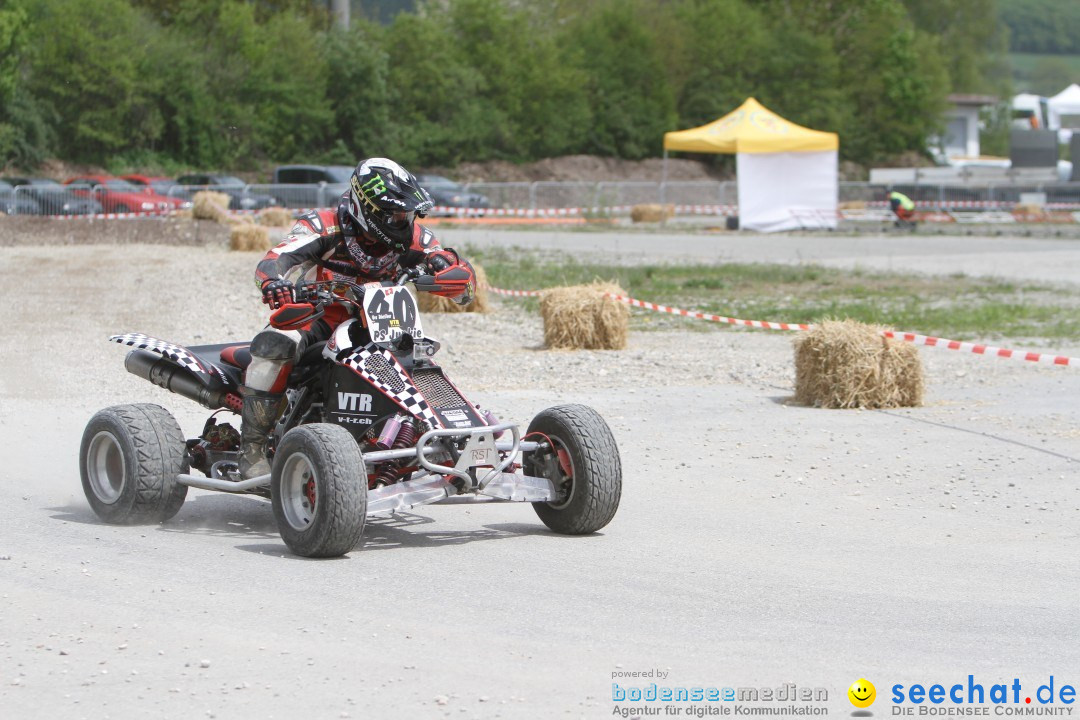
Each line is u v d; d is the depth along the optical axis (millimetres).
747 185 78562
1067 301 42312
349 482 12453
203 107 105812
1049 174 96688
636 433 20719
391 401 13211
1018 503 16094
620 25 132875
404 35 119500
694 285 45938
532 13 138000
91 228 60500
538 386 25594
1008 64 184125
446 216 86625
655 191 104562
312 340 13922
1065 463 18438
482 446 13086
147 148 104938
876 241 71625
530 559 13117
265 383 13914
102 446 14695
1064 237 76125
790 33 138750
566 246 64938
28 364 27141
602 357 29641
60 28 98938
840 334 23359
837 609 11461
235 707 8930
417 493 12938
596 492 13719
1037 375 27609
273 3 126500
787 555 13445
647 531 14477
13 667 9680
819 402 23406
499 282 45156
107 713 8812
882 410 23078
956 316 37625
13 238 57125
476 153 119312
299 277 13656
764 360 29453
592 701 9125
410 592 11789
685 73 135250
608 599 11664
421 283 13672
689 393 24922
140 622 10789
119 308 36531
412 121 117812
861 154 140750
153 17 113625
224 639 10367
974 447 19609
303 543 12742
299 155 111625
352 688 9312
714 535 14320
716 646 10375
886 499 16312
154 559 12930
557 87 123438
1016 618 11258
